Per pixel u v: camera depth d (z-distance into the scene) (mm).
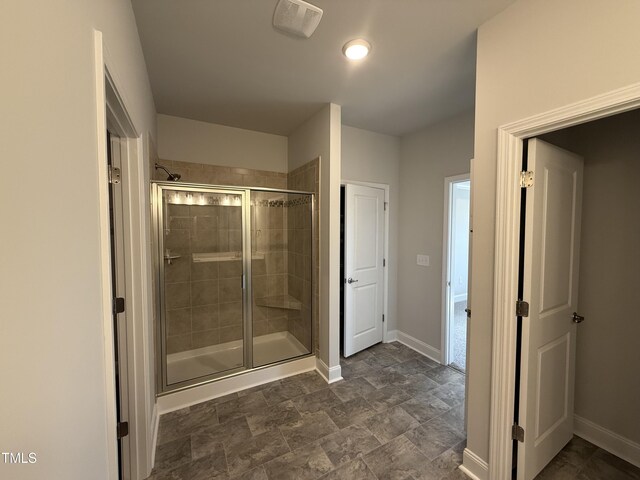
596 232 1809
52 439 524
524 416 1454
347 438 1881
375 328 3373
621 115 1706
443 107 2629
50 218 526
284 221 3205
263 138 3271
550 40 1229
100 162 779
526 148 1416
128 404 1524
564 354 1725
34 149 480
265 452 1763
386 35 1632
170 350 2787
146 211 1754
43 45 506
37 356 487
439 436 1899
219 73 2037
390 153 3430
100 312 766
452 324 3006
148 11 1432
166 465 1668
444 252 2955
